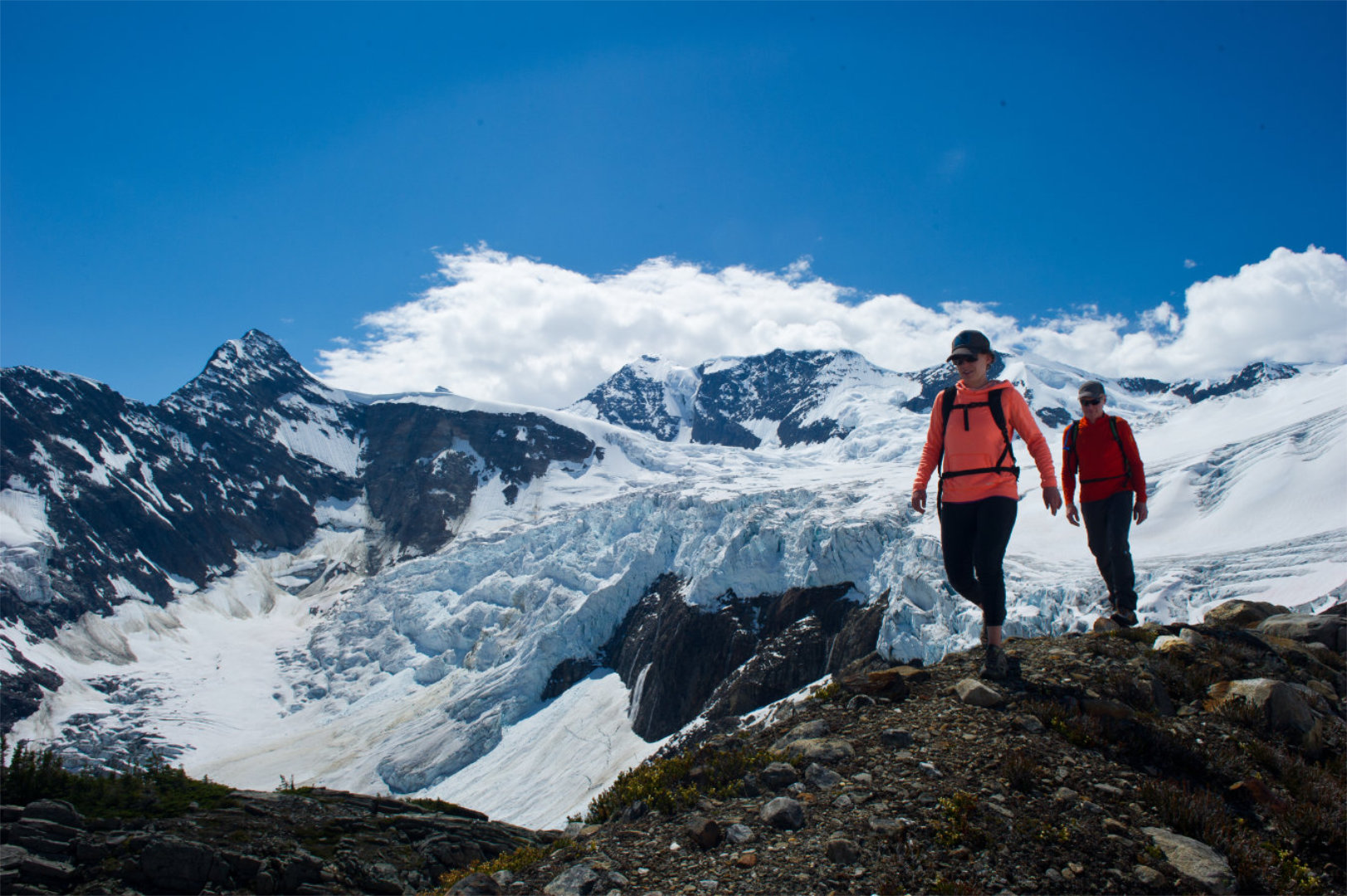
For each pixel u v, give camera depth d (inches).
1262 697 318.0
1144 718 312.7
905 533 3590.1
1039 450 324.2
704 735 3065.9
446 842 430.0
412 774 4035.4
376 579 6456.7
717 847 257.4
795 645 3454.7
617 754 3585.1
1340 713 340.8
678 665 3804.1
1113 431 434.9
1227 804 271.3
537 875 265.7
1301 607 2054.6
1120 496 432.8
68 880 340.5
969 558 347.9
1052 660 362.0
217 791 435.5
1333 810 265.0
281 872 366.0
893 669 370.3
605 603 4753.9
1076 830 249.8
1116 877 233.5
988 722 308.0
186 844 356.5
